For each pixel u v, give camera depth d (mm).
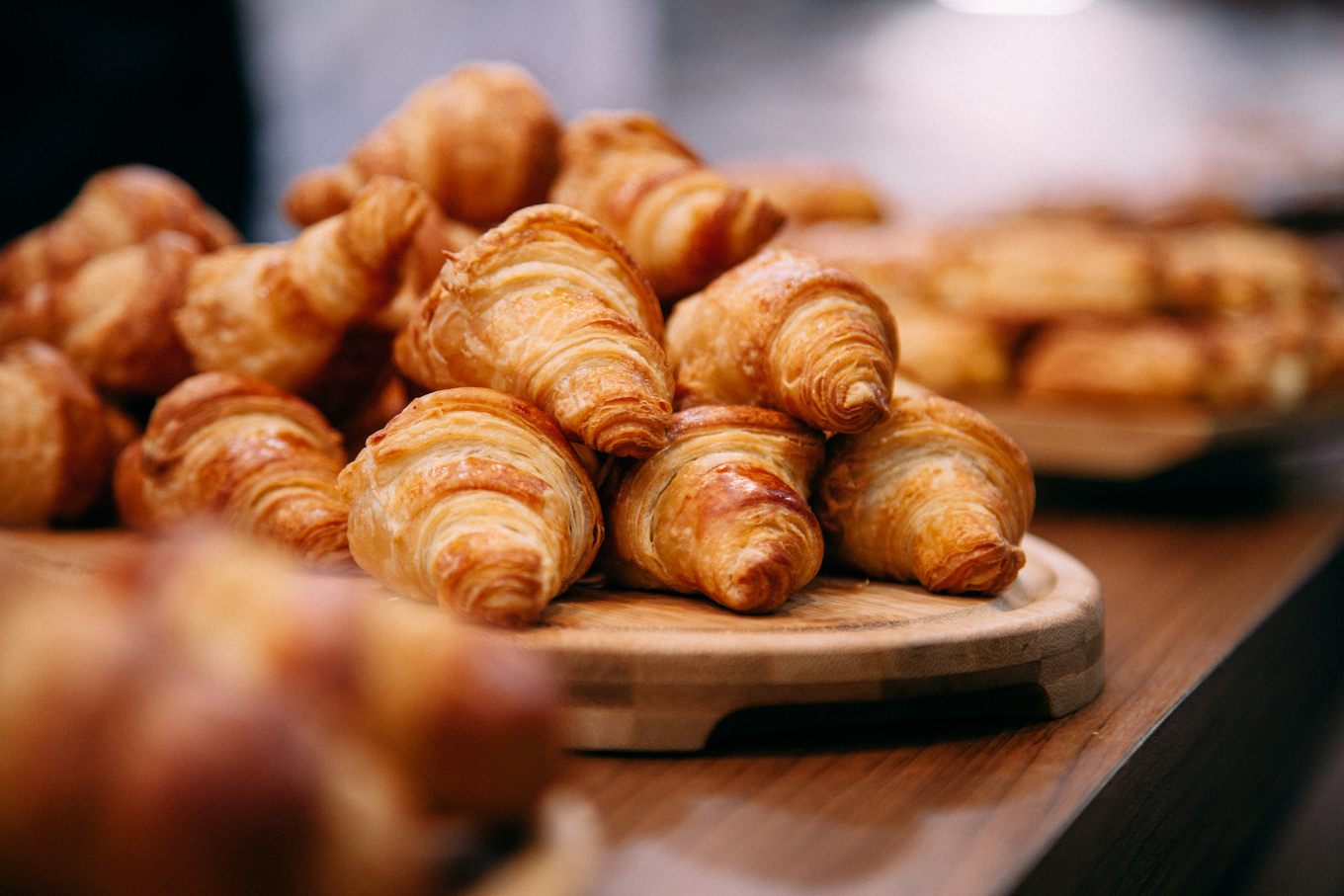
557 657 449
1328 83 1659
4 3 1192
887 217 1271
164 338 594
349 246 554
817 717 467
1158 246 1063
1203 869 534
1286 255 1144
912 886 394
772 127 1858
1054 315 1018
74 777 267
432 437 479
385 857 287
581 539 489
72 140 1280
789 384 511
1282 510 919
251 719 277
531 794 355
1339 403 1102
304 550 513
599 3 1705
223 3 1354
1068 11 1741
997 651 472
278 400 552
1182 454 876
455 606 459
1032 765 453
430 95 625
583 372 492
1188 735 511
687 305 550
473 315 505
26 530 603
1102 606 516
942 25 1788
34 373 600
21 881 273
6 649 282
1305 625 703
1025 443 928
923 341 973
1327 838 685
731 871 398
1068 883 423
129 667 283
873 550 527
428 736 336
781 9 1817
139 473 575
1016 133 1787
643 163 581
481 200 613
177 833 258
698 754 454
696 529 489
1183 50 1709
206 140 1377
